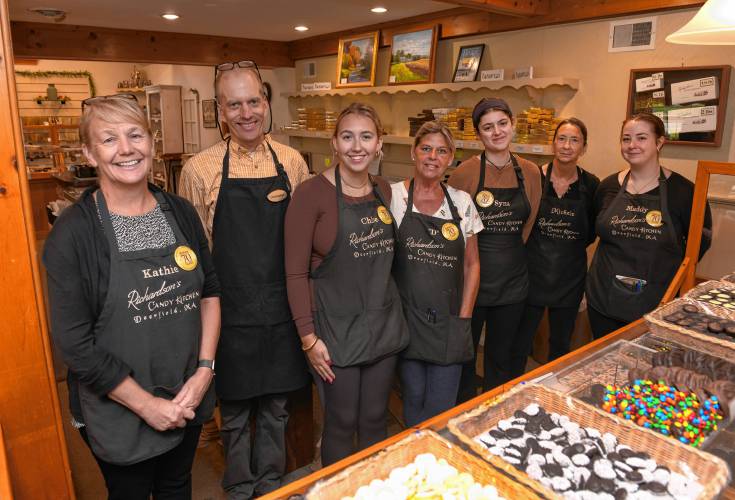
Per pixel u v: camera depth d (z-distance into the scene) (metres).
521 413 1.34
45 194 7.16
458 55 4.18
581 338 3.33
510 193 2.34
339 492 1.06
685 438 1.26
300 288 1.79
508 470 1.10
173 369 1.43
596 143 3.32
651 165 2.27
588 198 2.65
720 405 1.37
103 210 1.34
